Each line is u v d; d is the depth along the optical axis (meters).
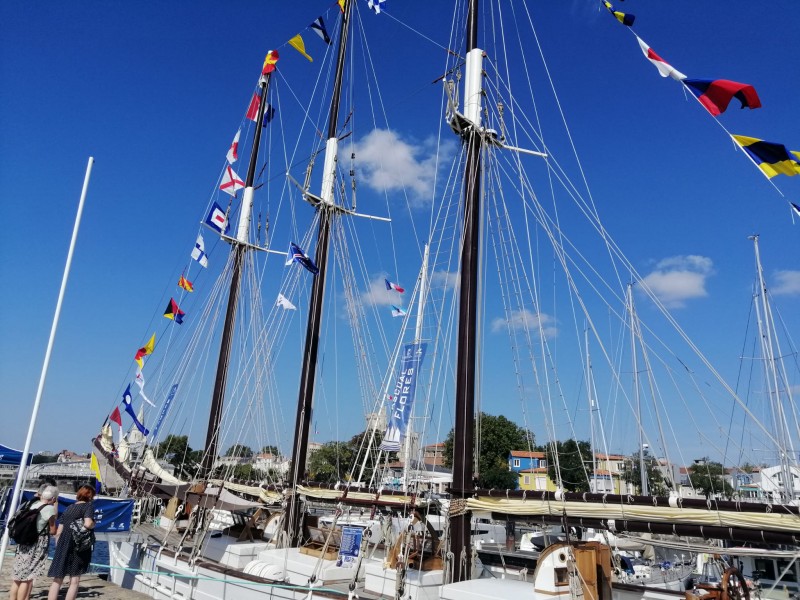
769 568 20.47
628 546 27.38
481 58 17.05
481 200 15.96
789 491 21.64
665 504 10.62
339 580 14.36
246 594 14.22
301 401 20.91
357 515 23.89
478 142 16.31
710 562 21.62
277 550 16.41
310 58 27.47
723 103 10.41
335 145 24.92
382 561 14.43
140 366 28.33
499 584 11.77
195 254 30.50
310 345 21.64
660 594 13.27
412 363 19.36
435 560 13.56
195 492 19.53
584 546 10.80
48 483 10.76
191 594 15.73
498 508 12.66
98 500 18.23
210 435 28.59
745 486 44.50
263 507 19.45
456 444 13.77
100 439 28.39
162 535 20.59
